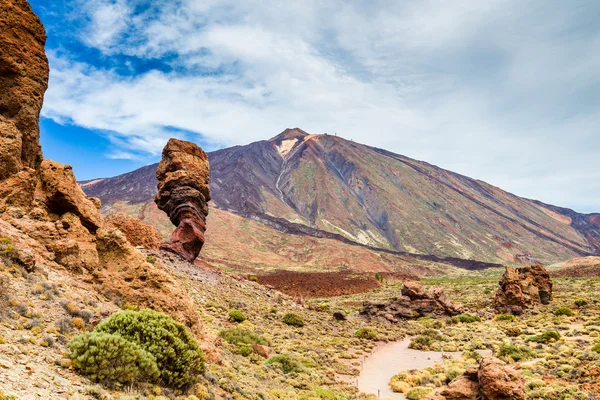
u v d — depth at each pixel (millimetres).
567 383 28859
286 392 23078
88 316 17922
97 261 23906
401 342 54250
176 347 16250
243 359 28984
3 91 28016
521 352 40500
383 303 76562
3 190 24734
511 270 78812
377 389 30359
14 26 28797
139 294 23172
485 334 55719
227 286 57656
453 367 36219
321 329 52844
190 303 24969
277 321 49719
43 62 30625
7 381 10234
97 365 13320
